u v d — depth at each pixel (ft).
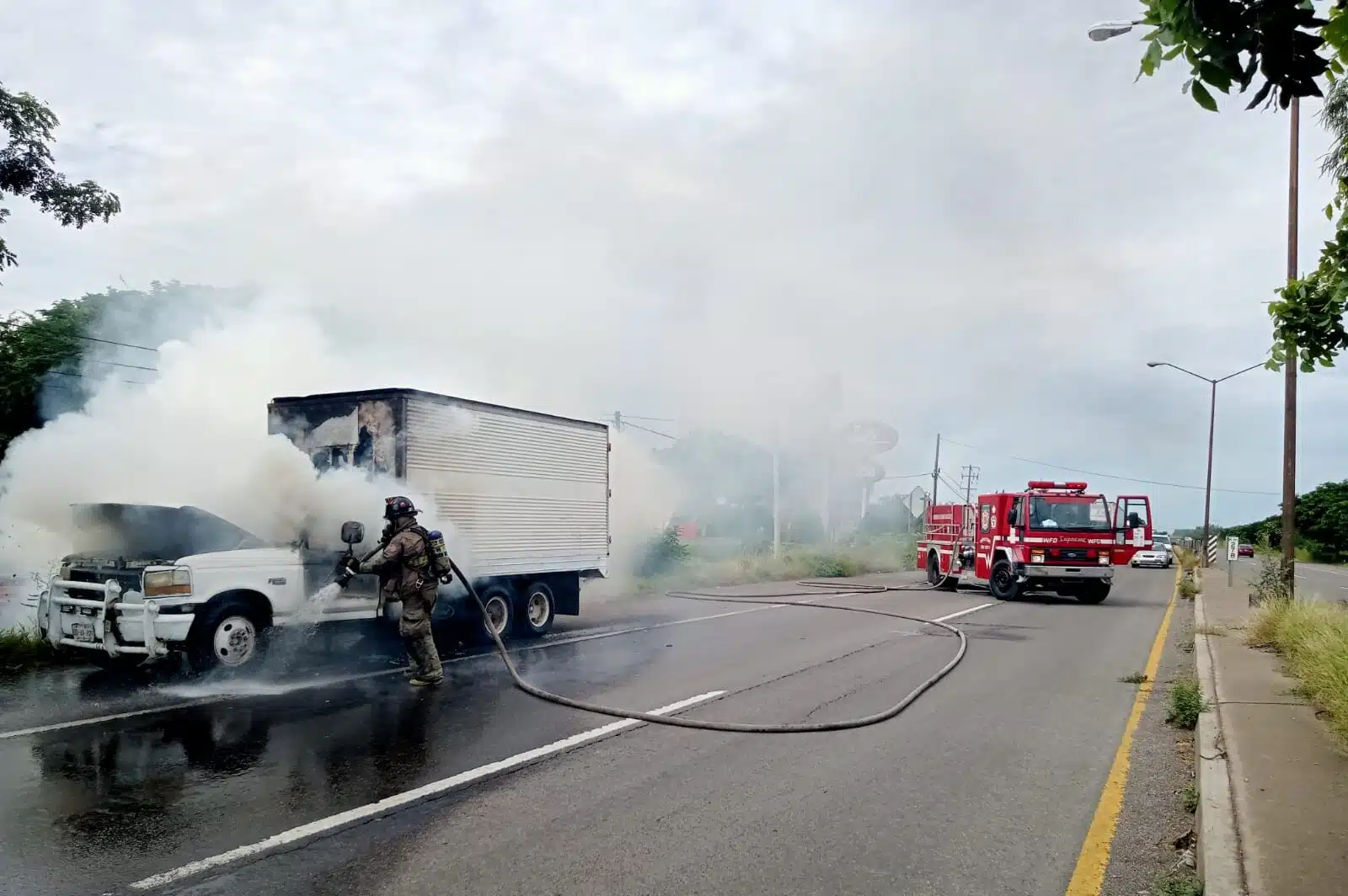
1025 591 72.38
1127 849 15.53
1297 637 34.73
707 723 23.71
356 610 31.14
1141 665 34.96
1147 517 63.52
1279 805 16.55
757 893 13.44
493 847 15.07
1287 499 51.08
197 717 23.68
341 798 17.39
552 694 27.12
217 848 14.84
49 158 32.71
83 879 13.57
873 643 39.37
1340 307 18.56
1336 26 9.34
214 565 27.86
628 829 16.02
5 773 18.69
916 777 19.44
